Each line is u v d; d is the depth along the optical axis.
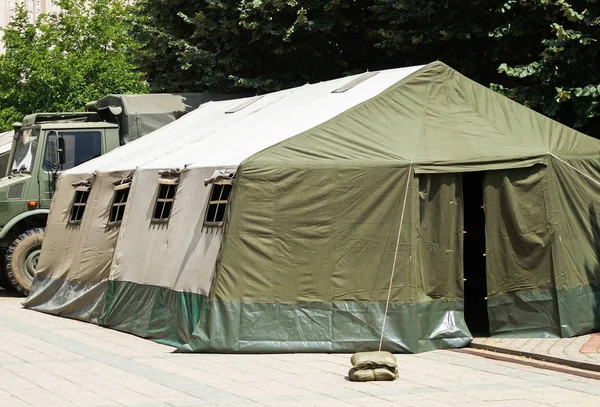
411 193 11.97
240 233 11.65
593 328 12.53
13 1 59.31
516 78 18.03
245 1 20.89
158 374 10.23
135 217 14.45
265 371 10.38
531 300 12.26
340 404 8.69
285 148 12.00
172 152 14.80
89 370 10.52
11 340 12.96
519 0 17.02
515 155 12.29
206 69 22.17
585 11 16.16
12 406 8.71
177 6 23.38
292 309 11.65
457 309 12.14
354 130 12.38
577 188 12.73
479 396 9.03
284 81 21.92
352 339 11.62
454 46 18.94
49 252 17.14
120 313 14.11
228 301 11.55
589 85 16.22
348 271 11.79
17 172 19.36
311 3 20.80
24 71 40.19
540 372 10.30
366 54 21.98
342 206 11.84
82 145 19.16
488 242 12.40
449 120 12.80
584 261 12.66
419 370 10.45
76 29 43.44
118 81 39.44
